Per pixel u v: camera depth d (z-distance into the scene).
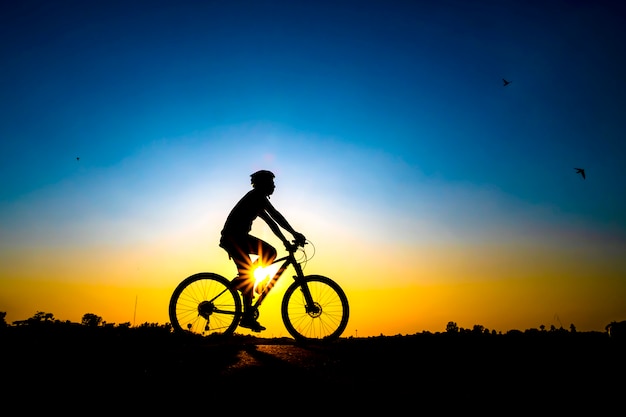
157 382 3.54
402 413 2.96
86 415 2.88
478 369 3.97
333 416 2.91
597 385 3.39
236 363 4.12
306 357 4.48
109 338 5.07
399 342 5.10
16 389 3.29
